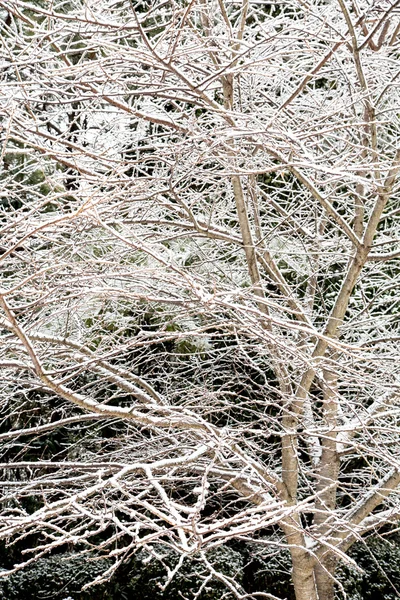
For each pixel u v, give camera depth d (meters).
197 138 3.41
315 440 5.87
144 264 5.46
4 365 4.16
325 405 5.16
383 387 4.46
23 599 7.29
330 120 4.89
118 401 7.16
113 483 2.74
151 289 4.46
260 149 4.61
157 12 3.80
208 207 6.19
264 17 6.40
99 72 4.23
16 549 7.76
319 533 4.71
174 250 6.46
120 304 5.62
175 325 6.56
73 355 4.13
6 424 7.35
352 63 4.89
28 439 7.37
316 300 7.46
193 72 4.39
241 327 3.75
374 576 7.92
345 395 5.88
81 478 3.96
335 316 4.80
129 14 4.72
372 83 5.00
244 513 2.38
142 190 4.13
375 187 4.07
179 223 4.65
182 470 4.92
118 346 3.98
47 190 6.59
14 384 5.40
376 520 5.27
